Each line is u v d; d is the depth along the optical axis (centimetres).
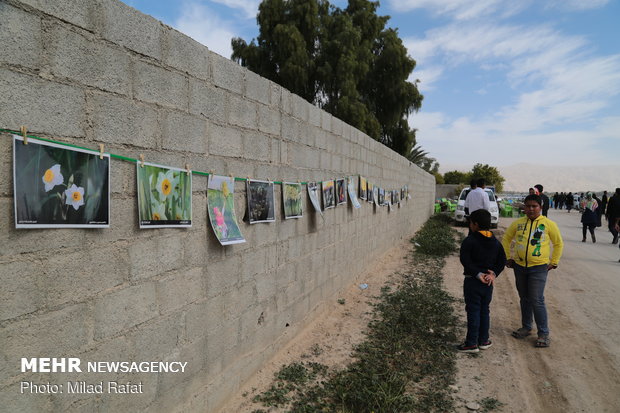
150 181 261
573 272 902
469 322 486
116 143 237
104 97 229
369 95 2745
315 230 562
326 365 442
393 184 1169
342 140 672
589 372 434
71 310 212
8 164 182
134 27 248
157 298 272
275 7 2342
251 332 397
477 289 485
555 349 495
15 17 183
